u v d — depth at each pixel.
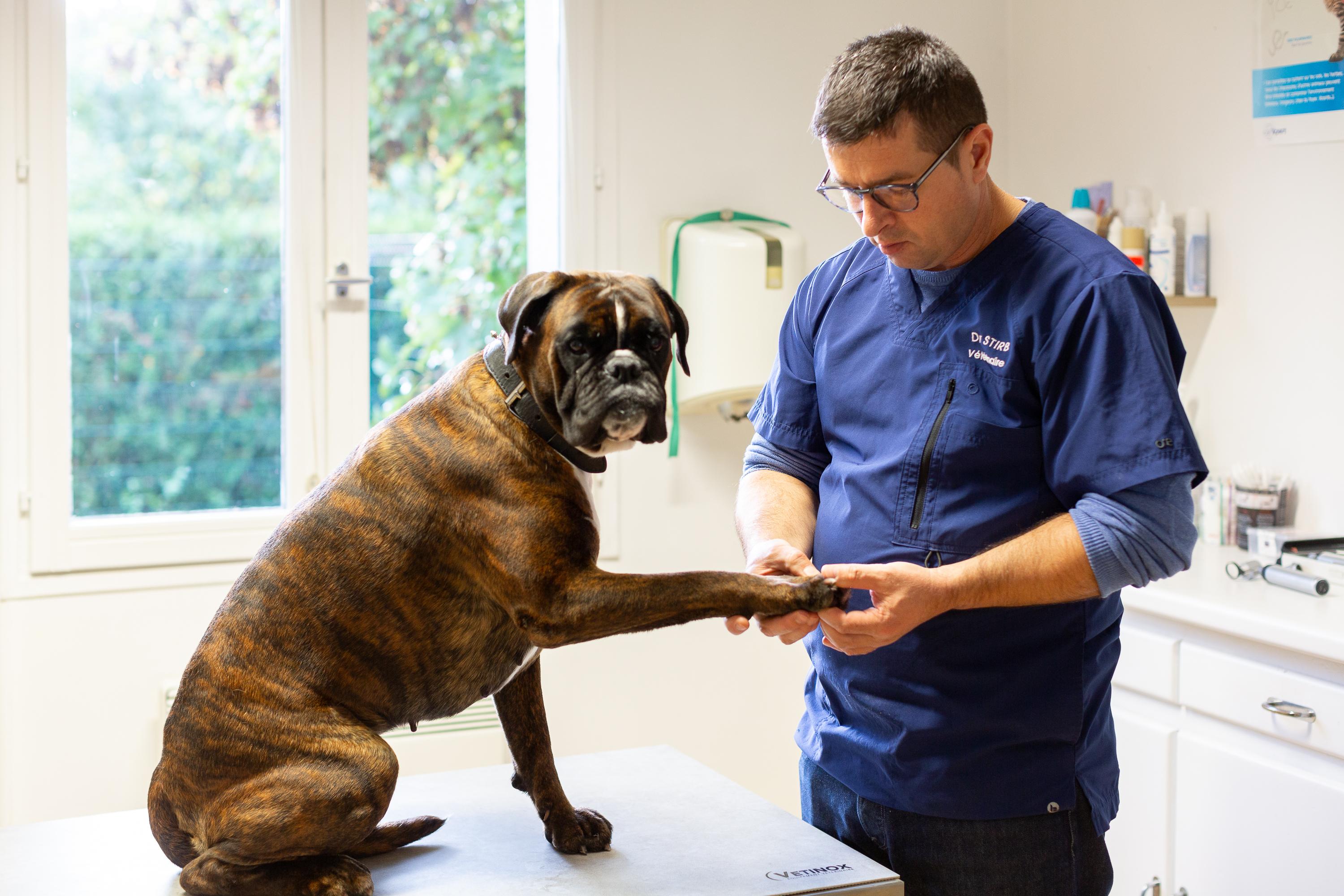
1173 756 2.20
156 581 2.58
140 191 2.58
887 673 1.43
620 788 1.52
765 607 1.18
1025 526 1.37
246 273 2.68
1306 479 2.49
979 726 1.39
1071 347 1.31
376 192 2.79
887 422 1.46
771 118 3.02
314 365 2.71
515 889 1.21
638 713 3.02
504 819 1.42
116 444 2.60
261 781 1.14
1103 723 1.45
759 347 2.82
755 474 1.64
